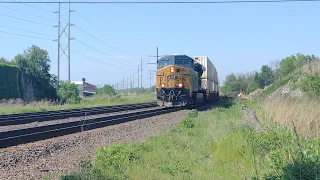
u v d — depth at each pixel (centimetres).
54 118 2766
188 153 1344
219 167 1118
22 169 1088
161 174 1040
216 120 2384
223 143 1288
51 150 1440
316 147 936
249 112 2719
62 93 5872
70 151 1432
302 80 3194
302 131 1328
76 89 6025
